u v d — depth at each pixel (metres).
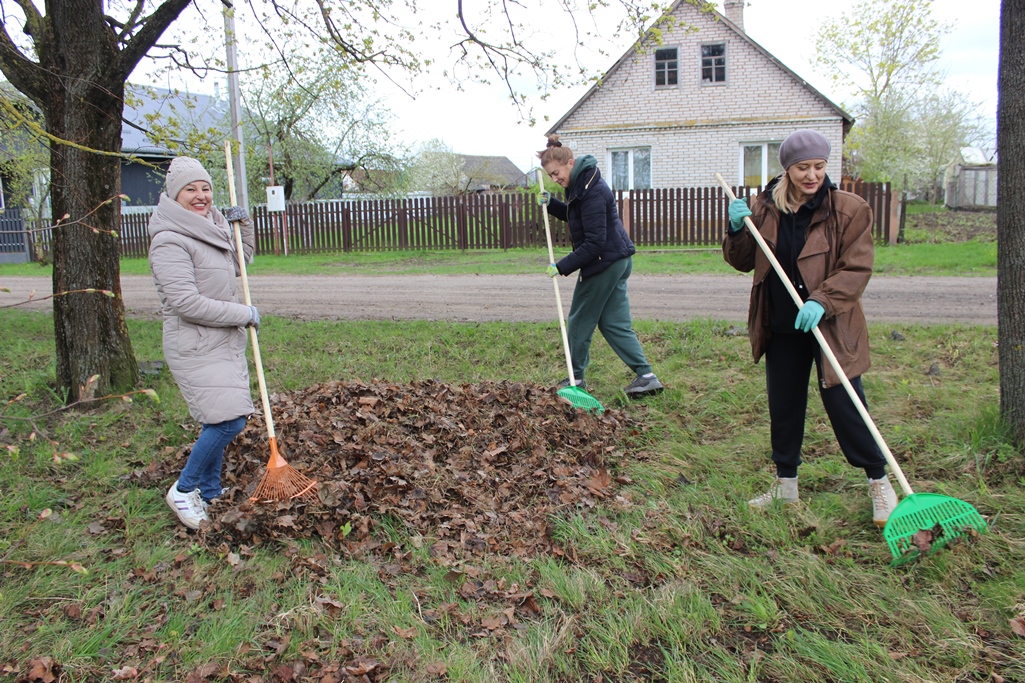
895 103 28.16
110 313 5.69
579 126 22.80
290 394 5.70
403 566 3.40
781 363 3.69
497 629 2.95
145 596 3.23
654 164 22.45
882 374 5.86
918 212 24.53
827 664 2.69
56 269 5.58
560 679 2.72
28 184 18.45
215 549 3.53
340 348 7.48
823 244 3.42
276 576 3.32
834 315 3.39
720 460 4.47
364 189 27.20
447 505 3.92
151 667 2.77
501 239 17.78
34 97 5.49
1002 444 4.02
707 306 9.20
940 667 2.65
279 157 23.88
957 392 5.21
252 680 2.68
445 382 6.10
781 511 3.73
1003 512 3.59
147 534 3.70
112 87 5.47
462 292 11.29
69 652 2.84
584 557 3.47
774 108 21.34
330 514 3.70
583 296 5.53
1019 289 3.98
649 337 7.31
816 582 3.16
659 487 4.12
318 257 17.94
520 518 3.79
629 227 16.98
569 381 5.83
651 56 21.83
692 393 5.68
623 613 3.06
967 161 33.56
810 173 3.36
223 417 3.58
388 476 4.05
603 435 4.80
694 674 2.67
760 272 3.61
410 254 17.72
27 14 5.51
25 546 3.57
